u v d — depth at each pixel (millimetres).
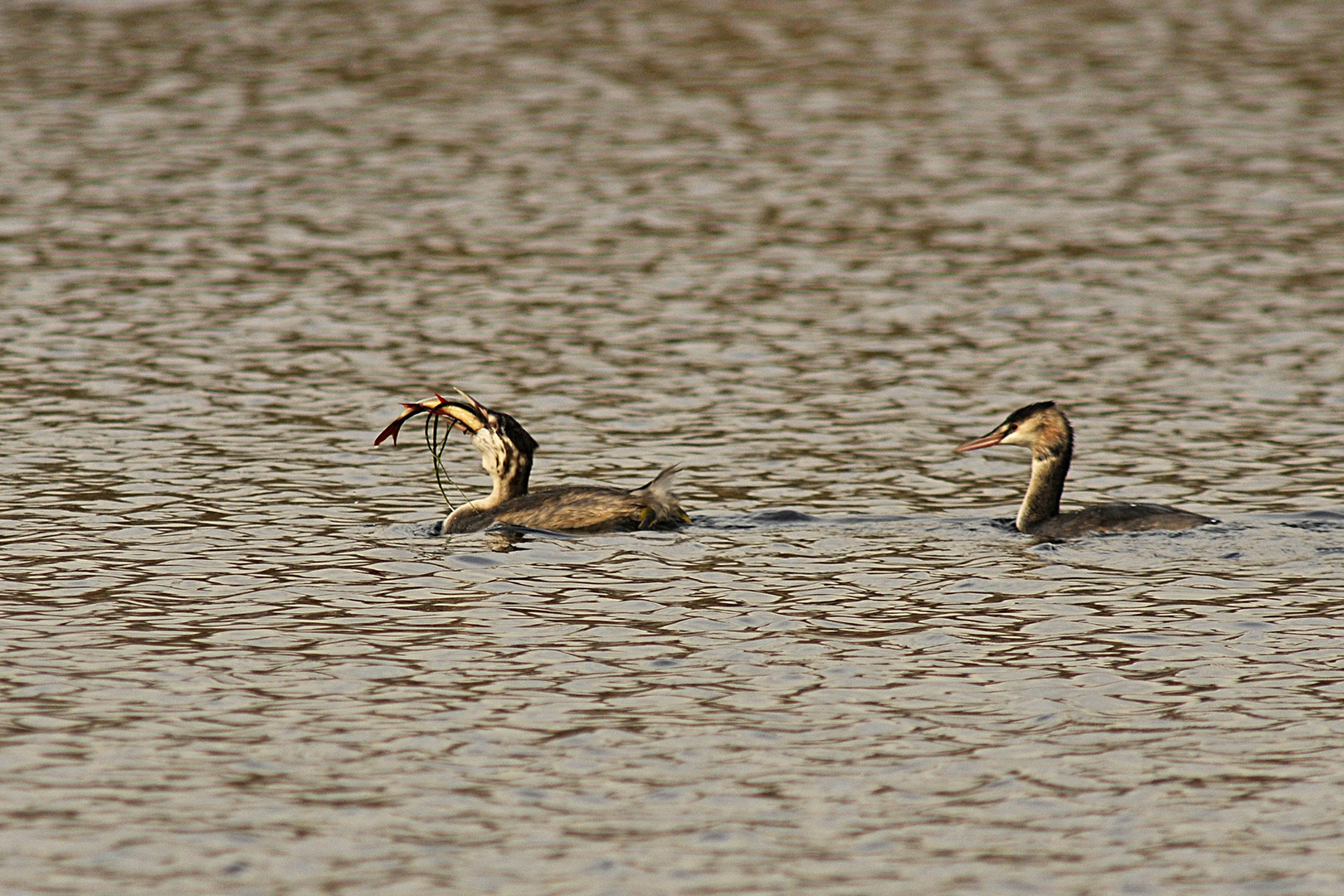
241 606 14828
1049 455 17203
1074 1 56438
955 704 12703
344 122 40969
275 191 34625
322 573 15781
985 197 34125
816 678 13242
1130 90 44156
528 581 15617
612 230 31938
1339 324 25516
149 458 19641
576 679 13195
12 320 25656
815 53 49156
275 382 22969
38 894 9953
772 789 11320
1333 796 11156
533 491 17625
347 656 13664
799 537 17031
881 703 12734
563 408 21953
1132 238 30953
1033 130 40031
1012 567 15977
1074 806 11070
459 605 14938
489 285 28203
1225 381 22969
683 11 55250
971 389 22781
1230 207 33062
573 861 10352
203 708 12602
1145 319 26047
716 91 44562
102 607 14750
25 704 12594
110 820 10836
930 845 10555
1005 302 27078
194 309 26500
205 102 42750
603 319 26281
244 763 11680
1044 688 13000
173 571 15797
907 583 15539
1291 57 47781
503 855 10430
